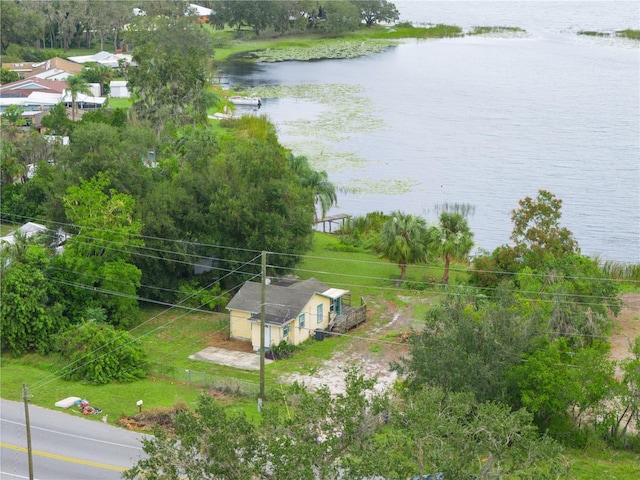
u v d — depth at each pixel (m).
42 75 150.38
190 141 84.38
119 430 44.78
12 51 179.75
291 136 131.00
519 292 57.75
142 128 97.38
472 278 67.38
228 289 66.56
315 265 74.88
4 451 42.31
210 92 136.88
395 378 52.34
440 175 112.44
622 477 40.91
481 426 30.41
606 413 44.75
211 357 56.06
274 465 29.45
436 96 165.12
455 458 30.03
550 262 61.56
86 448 42.72
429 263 75.88
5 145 87.56
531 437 31.53
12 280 55.97
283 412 38.66
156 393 49.84
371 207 99.38
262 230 65.44
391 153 123.00
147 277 64.81
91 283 59.38
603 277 62.72
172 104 114.00
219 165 68.31
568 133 136.25
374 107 154.12
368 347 57.69
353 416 31.59
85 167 69.62
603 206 99.75
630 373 44.03
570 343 54.56
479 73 190.25
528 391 42.94
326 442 29.94
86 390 50.06
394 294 68.19
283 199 66.81
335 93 165.75
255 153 68.94
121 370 51.91
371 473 28.66
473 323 44.34
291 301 58.34
